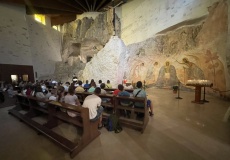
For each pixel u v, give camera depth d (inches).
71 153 78.9
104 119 132.2
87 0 493.0
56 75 601.3
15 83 414.6
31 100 156.3
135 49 457.1
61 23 613.6
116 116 114.9
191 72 302.5
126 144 91.0
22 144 96.2
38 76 523.8
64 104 106.9
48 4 458.9
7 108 216.7
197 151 81.5
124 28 510.6
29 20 498.0
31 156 82.0
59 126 126.3
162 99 233.9
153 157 76.9
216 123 123.3
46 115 163.5
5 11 413.7
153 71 396.5
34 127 116.0
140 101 114.0
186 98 240.7
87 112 92.0
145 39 422.3
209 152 80.4
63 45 666.2
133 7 468.1
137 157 77.4
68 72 609.0
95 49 647.1
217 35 242.1
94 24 563.2
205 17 269.1
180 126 117.5
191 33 300.5
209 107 178.5
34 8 496.1
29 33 495.2
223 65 229.6
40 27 548.1
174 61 342.0
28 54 482.3
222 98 230.2
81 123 94.6
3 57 404.2
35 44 519.2
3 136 109.3
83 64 614.2
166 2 353.4
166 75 363.3
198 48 284.5
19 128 126.4
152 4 396.2
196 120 131.1
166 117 140.5
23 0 407.5
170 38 350.0
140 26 441.4
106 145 90.3
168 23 349.4
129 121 117.3
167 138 97.6
